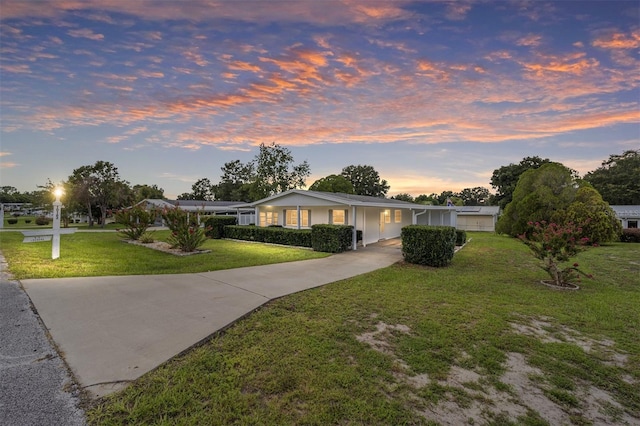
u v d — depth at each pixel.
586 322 4.35
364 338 3.68
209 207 32.78
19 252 10.41
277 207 17.75
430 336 3.75
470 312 4.68
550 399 2.51
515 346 3.50
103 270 7.49
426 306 4.97
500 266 8.93
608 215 16.42
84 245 12.98
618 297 5.66
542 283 6.77
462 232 14.75
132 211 15.87
